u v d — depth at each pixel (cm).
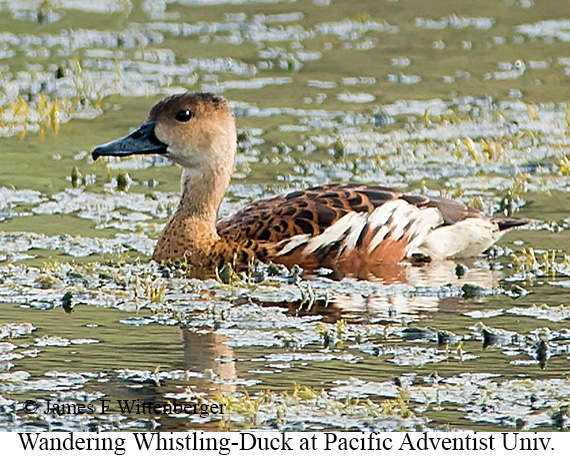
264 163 3631
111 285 2648
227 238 2855
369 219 2862
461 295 2605
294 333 2350
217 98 2959
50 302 2528
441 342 2316
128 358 2220
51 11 5453
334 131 3950
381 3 5772
